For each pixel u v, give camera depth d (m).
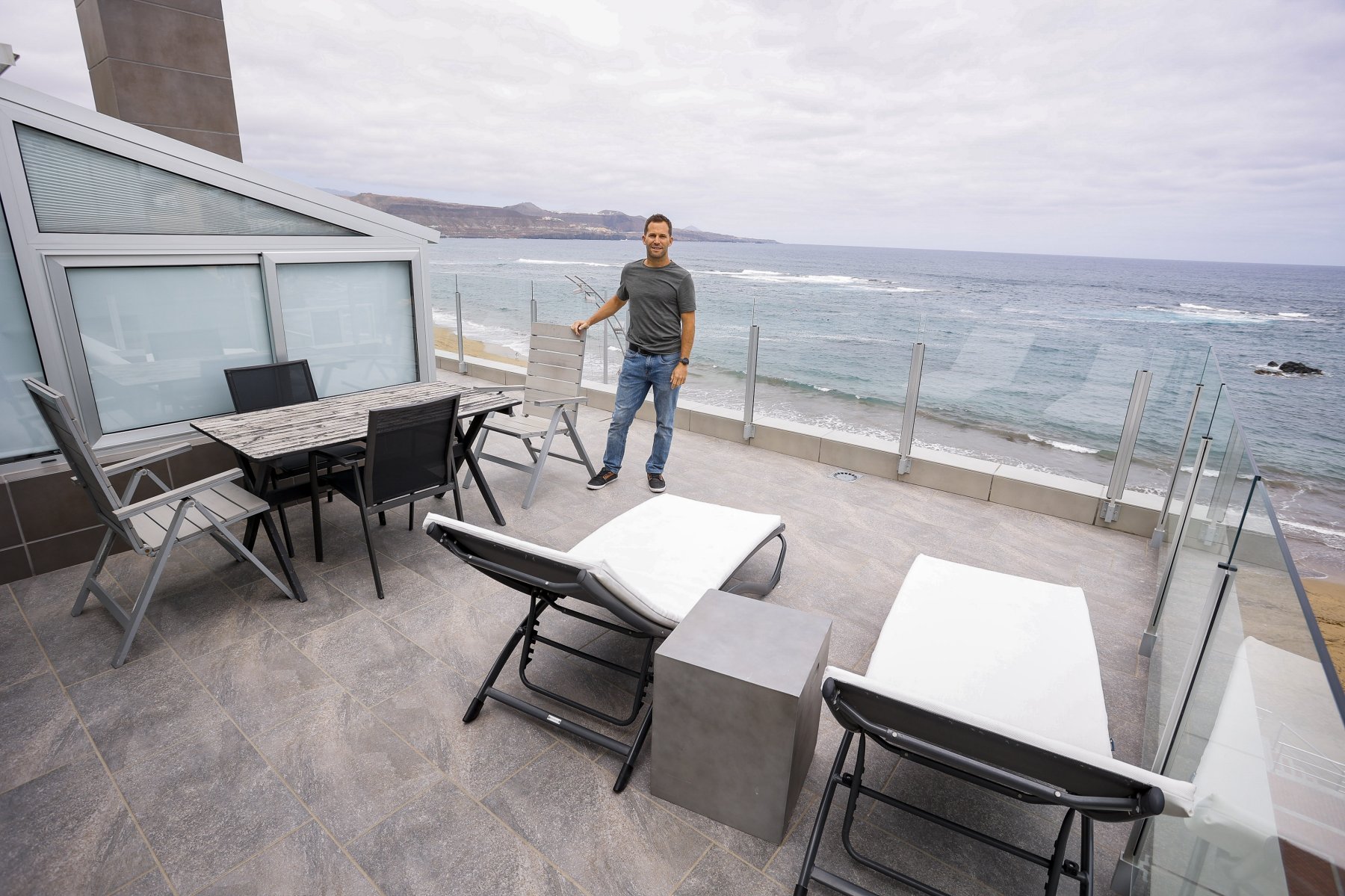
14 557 3.31
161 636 2.89
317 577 3.43
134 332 3.74
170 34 5.12
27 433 3.43
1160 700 2.35
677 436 6.15
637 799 2.10
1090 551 3.98
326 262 4.48
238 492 3.27
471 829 1.97
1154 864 1.68
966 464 4.85
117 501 2.61
